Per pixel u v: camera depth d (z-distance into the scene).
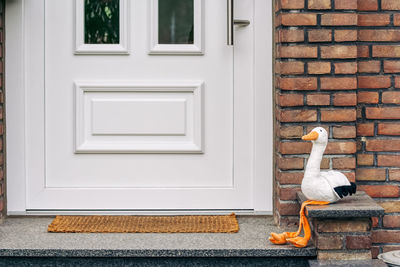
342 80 3.66
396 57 3.80
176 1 3.99
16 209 3.98
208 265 3.36
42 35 3.97
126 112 3.99
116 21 3.99
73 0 3.97
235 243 3.42
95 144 3.99
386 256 3.21
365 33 3.79
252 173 4.00
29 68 3.97
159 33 3.99
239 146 4.00
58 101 3.99
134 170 4.01
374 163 3.82
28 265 3.36
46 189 4.00
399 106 3.81
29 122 3.98
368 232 3.32
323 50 3.65
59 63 3.99
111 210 4.00
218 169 4.02
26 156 3.99
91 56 3.99
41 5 3.96
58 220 3.85
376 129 3.81
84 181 4.01
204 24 3.98
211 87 3.99
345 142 3.68
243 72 3.98
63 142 4.00
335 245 3.31
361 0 3.79
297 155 3.68
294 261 3.37
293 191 3.69
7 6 3.93
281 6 3.65
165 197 4.00
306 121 3.67
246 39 3.97
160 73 3.99
